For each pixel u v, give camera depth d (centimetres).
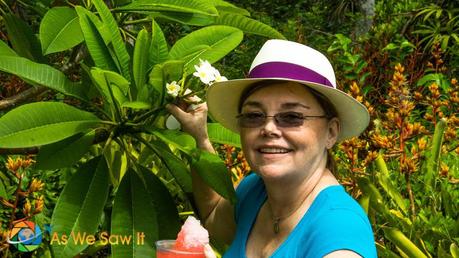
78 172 238
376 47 590
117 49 238
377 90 523
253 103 214
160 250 213
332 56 573
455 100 387
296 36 698
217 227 262
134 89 243
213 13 246
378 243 289
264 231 226
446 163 338
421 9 652
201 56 246
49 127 223
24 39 286
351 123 224
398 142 349
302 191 214
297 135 210
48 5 276
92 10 273
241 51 654
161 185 254
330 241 188
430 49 615
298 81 206
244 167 321
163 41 240
